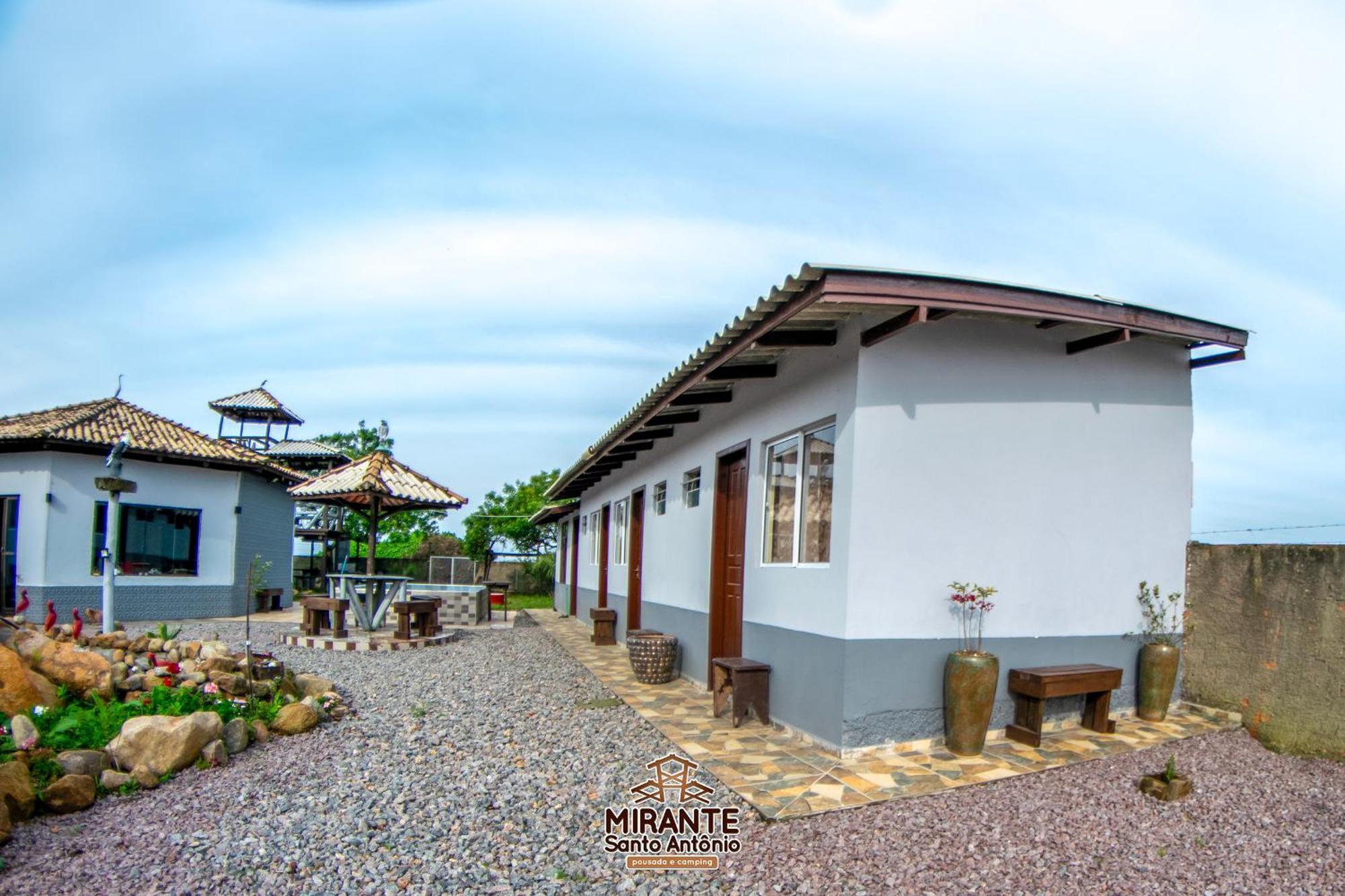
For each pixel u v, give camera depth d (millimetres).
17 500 14445
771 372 7078
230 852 4094
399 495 12531
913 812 4543
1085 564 6320
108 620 8789
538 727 6738
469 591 15898
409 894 3699
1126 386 6559
